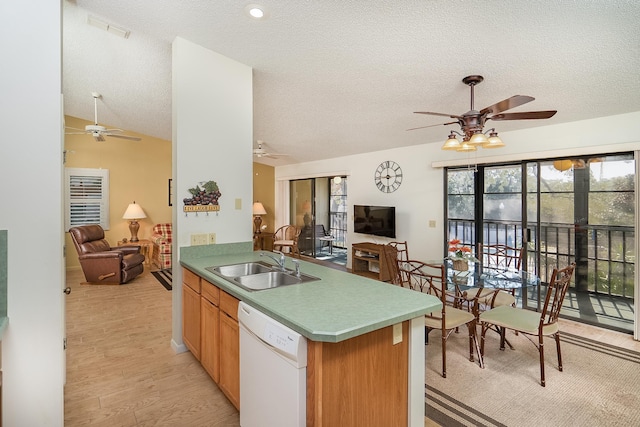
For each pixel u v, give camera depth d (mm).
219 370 2182
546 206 3855
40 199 1645
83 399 2205
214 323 2238
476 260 3209
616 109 3184
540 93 3027
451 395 2301
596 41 2256
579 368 2676
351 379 1445
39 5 1651
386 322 1453
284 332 1426
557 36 2236
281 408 1466
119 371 2572
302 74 3184
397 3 2078
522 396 2291
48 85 1665
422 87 3186
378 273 5359
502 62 2611
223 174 3006
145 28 2705
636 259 3197
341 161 6438
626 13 1963
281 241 7336
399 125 4336
